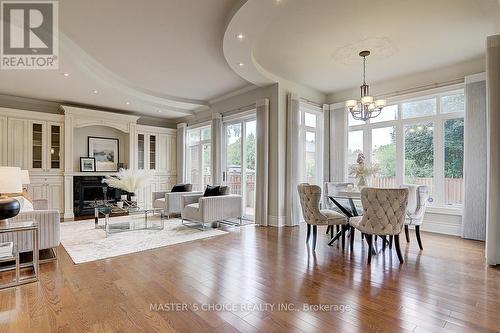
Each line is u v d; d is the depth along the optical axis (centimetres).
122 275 272
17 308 206
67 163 621
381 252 349
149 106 673
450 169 464
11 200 266
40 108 622
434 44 378
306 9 295
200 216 482
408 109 512
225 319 192
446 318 193
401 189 299
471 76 420
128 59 432
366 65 452
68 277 267
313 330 179
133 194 693
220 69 476
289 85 536
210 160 727
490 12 301
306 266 297
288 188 524
